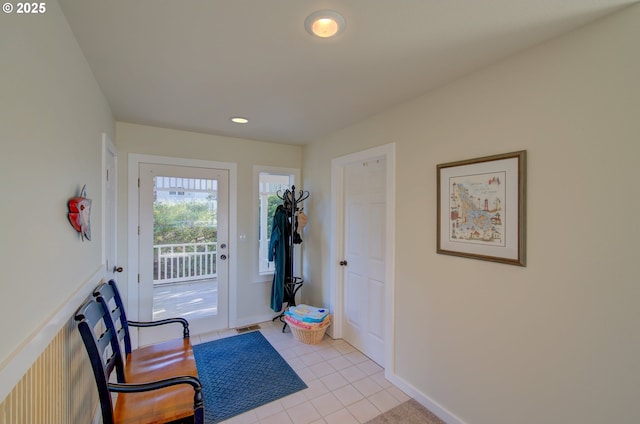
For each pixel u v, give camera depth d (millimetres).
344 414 2006
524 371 1530
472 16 1245
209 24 1304
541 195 1456
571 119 1350
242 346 2984
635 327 1173
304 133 3232
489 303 1689
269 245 3553
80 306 1449
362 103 2289
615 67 1216
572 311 1352
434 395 2021
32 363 907
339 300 3205
